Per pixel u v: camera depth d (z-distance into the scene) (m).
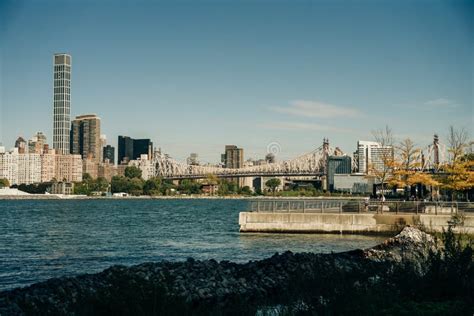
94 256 44.19
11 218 116.69
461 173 71.81
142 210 164.62
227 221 99.88
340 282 16.23
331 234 54.16
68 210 166.38
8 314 18.55
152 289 14.43
